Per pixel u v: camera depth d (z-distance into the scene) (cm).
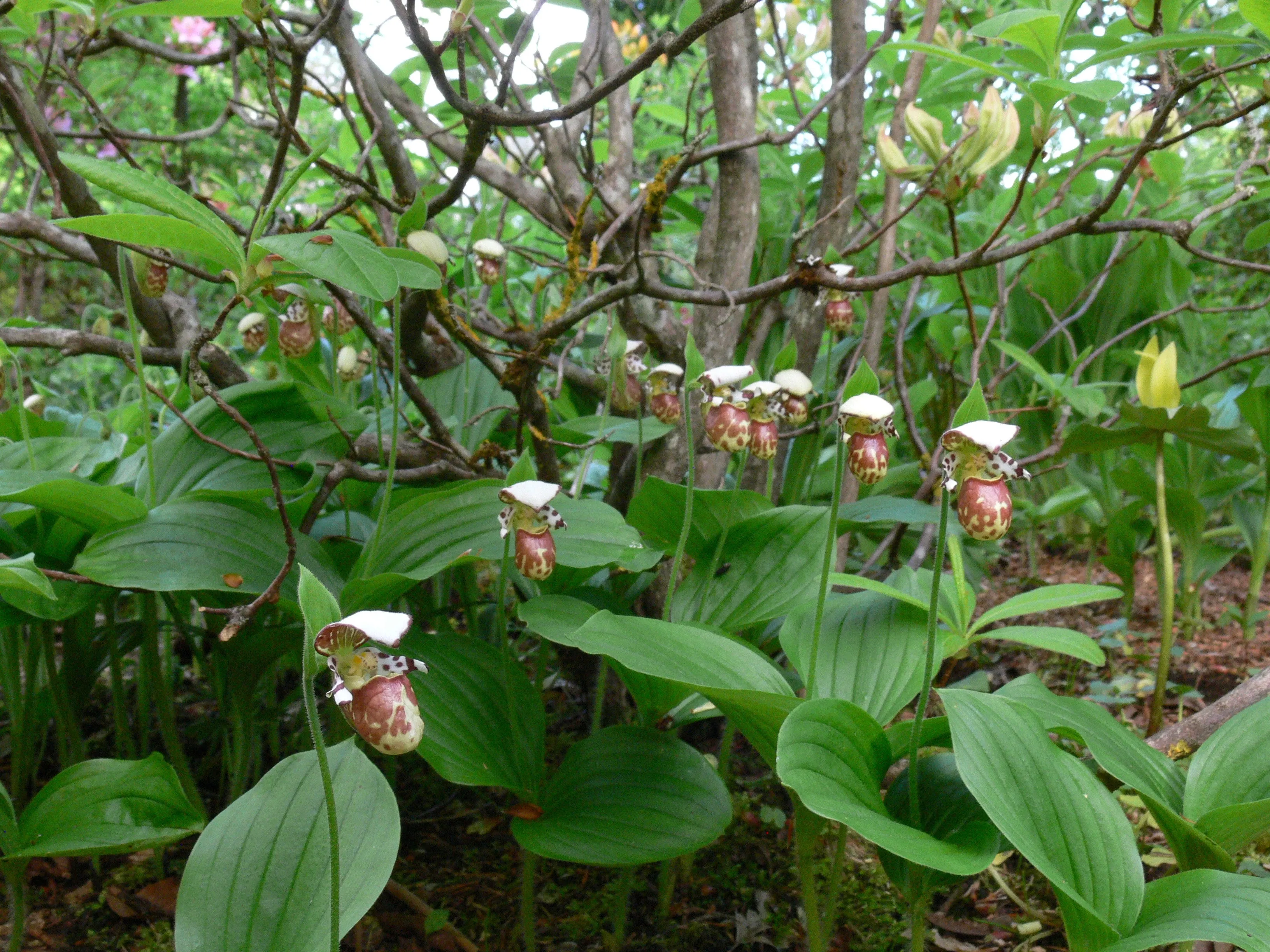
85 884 54
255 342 70
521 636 73
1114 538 87
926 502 75
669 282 94
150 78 156
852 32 73
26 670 55
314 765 40
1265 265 53
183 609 64
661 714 51
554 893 55
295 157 100
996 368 113
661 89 111
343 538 60
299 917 36
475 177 74
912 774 41
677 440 70
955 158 54
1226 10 80
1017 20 49
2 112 74
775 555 56
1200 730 50
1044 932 52
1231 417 88
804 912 52
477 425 72
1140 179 75
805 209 89
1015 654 85
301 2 94
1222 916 34
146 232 38
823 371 90
